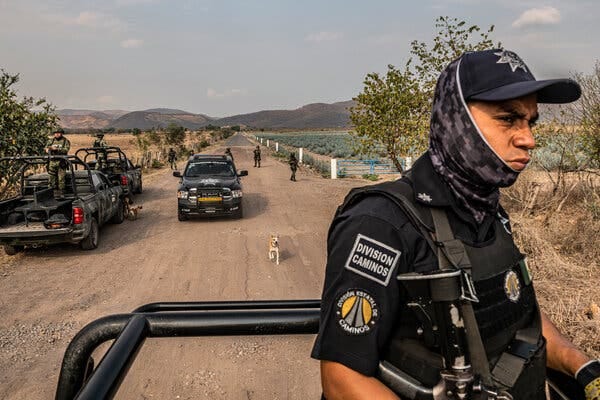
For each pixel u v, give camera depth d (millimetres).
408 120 10844
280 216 13156
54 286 7410
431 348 929
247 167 30484
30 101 12688
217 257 8930
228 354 5008
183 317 1219
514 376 971
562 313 4840
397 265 923
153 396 4238
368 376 900
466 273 920
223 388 4367
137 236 10922
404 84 10688
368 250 926
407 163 17109
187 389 4352
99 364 979
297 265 8312
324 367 939
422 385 913
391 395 896
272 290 7043
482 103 985
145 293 7020
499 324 1002
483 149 979
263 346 5191
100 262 8758
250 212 13906
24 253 9461
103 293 7059
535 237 6812
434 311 896
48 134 12766
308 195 17250
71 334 5652
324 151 45156
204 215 12281
